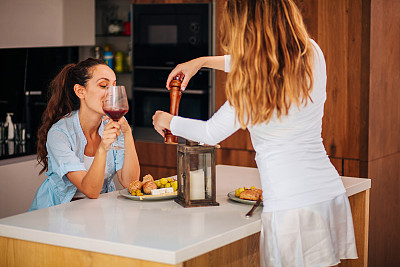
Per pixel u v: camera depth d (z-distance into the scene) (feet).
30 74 13.91
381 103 11.92
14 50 13.24
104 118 7.93
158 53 14.26
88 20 13.69
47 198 7.86
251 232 6.06
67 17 13.06
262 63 5.88
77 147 7.91
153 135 14.48
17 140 13.06
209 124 6.28
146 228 5.81
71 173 7.44
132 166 8.16
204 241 5.39
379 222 12.14
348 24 11.62
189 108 13.96
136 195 7.06
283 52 5.92
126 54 16.12
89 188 7.09
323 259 6.22
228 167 9.27
